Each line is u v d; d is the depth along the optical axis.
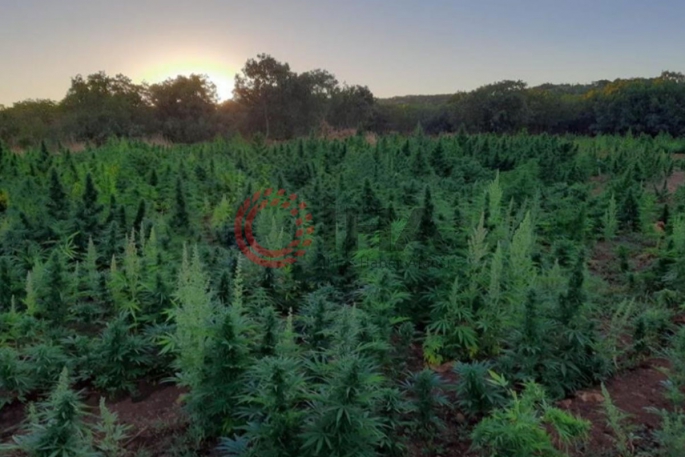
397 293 5.12
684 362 4.58
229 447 3.39
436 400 4.00
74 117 38.12
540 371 4.55
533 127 48.50
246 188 11.16
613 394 4.62
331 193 10.28
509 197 11.76
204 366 3.93
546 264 6.59
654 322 5.45
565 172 15.69
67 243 7.42
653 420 4.20
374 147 19.72
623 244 8.95
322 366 3.40
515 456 3.18
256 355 4.05
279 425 3.19
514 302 5.12
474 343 5.00
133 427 4.26
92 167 14.10
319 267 6.57
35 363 4.59
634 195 10.91
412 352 5.32
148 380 4.98
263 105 47.00
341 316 4.30
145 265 6.07
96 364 4.76
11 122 39.47
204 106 44.84
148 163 15.41
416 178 14.08
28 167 13.91
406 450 3.80
